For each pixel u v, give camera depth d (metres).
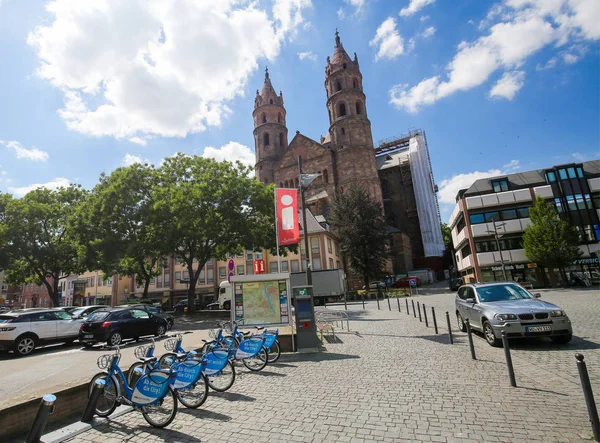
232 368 6.40
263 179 64.19
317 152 58.50
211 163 26.94
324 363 8.08
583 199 36.31
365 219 42.62
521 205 38.06
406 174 74.56
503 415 4.52
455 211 44.25
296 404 5.34
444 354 8.32
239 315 10.66
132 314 13.72
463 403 5.02
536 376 6.16
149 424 4.81
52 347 14.11
